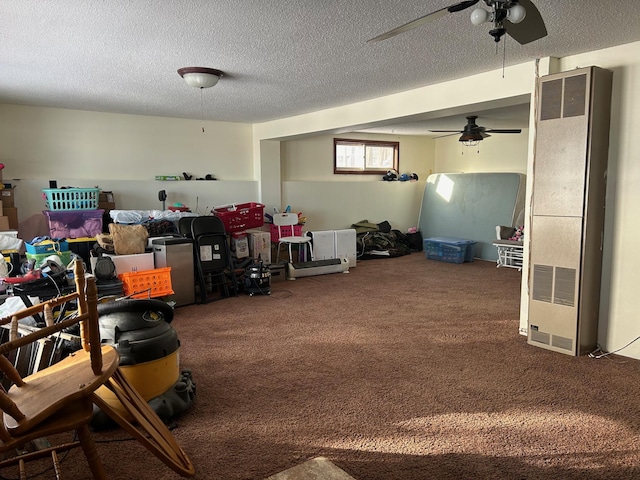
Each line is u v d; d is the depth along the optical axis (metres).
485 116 6.50
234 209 5.97
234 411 2.53
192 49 3.10
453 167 9.03
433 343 3.58
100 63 3.43
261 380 2.92
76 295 1.97
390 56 3.34
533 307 3.50
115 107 5.46
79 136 5.65
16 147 5.27
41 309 1.90
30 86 4.25
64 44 2.94
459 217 8.01
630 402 2.61
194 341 3.64
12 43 2.91
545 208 3.39
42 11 2.37
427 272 6.48
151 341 2.35
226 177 6.89
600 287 3.41
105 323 2.39
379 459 2.10
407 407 2.57
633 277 3.25
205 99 4.95
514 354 3.35
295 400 2.65
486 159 8.38
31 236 5.35
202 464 2.06
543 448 2.17
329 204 7.88
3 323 1.80
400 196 8.75
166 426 2.27
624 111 3.21
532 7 2.06
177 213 5.48
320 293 5.25
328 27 2.69
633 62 3.13
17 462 1.88
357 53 3.25
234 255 5.92
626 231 3.26
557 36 2.95
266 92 4.59
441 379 2.92
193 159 6.56
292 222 6.81
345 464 2.06
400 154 8.88
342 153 8.20
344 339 3.68
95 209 5.01
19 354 2.55
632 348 3.28
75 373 1.74
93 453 1.64
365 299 4.96
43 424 1.54
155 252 4.71
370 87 4.41
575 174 3.20
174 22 2.56
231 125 6.86
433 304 4.73
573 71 3.16
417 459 2.09
